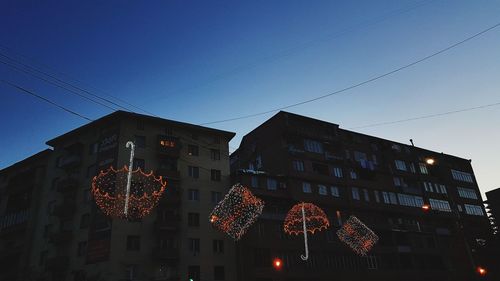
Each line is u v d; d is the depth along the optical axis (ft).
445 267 200.23
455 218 219.61
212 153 165.07
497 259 196.54
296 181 167.43
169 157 152.97
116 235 131.23
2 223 172.86
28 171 171.63
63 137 165.99
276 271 146.00
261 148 189.67
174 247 139.64
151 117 155.02
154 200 140.67
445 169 235.81
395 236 190.60
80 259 136.56
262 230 151.02
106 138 150.82
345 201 178.19
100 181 141.18
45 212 159.33
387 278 173.27
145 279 129.90
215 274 142.10
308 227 154.40
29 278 138.62
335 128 195.52
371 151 207.10
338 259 163.94
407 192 206.80
